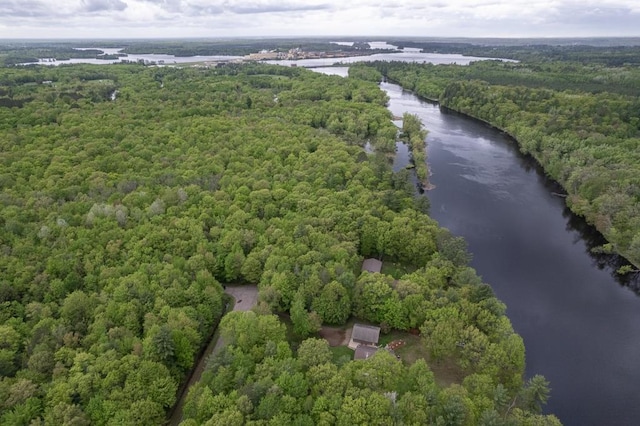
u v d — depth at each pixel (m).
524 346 102.62
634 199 152.25
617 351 106.62
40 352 83.88
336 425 73.62
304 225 130.62
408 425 72.62
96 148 185.88
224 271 120.31
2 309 95.81
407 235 128.50
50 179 155.12
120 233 124.00
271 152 192.00
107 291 102.50
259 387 77.44
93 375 79.31
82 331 92.44
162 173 166.12
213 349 100.69
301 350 89.12
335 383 79.25
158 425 76.88
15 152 178.12
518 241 153.38
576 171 181.38
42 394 77.94
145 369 80.62
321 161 181.12
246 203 146.00
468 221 165.50
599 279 134.25
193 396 80.00
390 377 82.06
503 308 101.62
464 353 90.75
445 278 117.38
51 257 112.81
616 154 190.12
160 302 98.25
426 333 96.06
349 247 123.69
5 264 108.88
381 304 105.25
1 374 82.12
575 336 111.31
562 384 97.25
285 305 108.25
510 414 79.88
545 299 124.88
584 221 165.25
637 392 95.50
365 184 165.25
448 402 75.25
